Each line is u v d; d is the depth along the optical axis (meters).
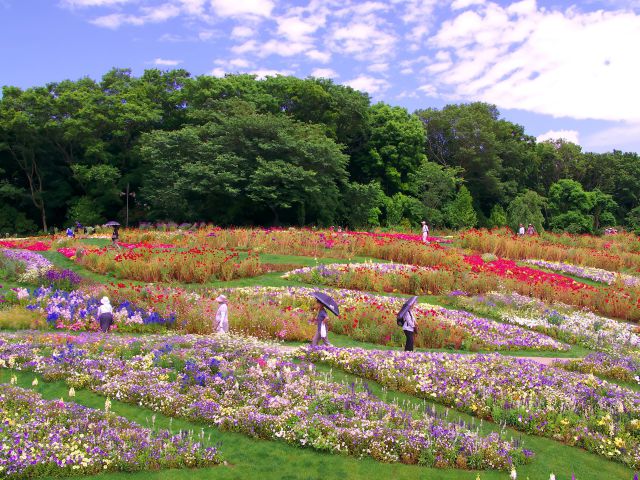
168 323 15.23
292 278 22.30
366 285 21.33
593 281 26.20
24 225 50.47
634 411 9.83
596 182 88.56
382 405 9.42
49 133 50.12
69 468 7.06
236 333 14.45
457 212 61.53
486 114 81.62
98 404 9.36
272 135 46.09
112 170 49.28
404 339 14.86
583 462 8.32
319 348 12.41
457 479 7.54
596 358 13.92
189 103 54.41
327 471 7.59
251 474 7.41
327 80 58.22
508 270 24.08
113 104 50.59
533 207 60.22
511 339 15.65
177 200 45.81
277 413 9.01
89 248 25.94
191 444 7.87
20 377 10.40
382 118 64.62
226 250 26.89
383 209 60.75
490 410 9.71
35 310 15.31
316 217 52.06
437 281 21.80
